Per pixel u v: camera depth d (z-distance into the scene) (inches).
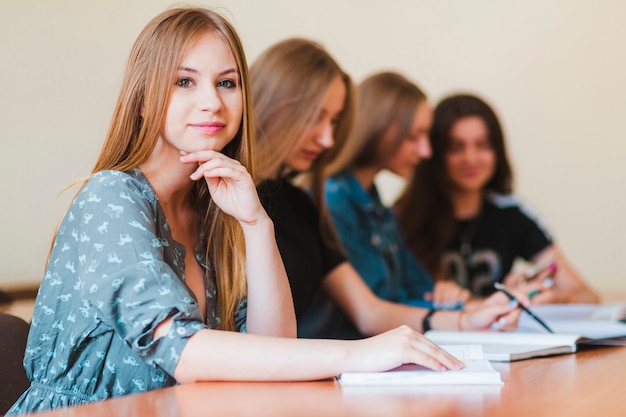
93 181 59.1
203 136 62.4
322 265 106.0
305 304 101.1
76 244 58.4
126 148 63.2
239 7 179.2
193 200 68.1
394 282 131.2
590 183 206.5
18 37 148.8
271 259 66.7
